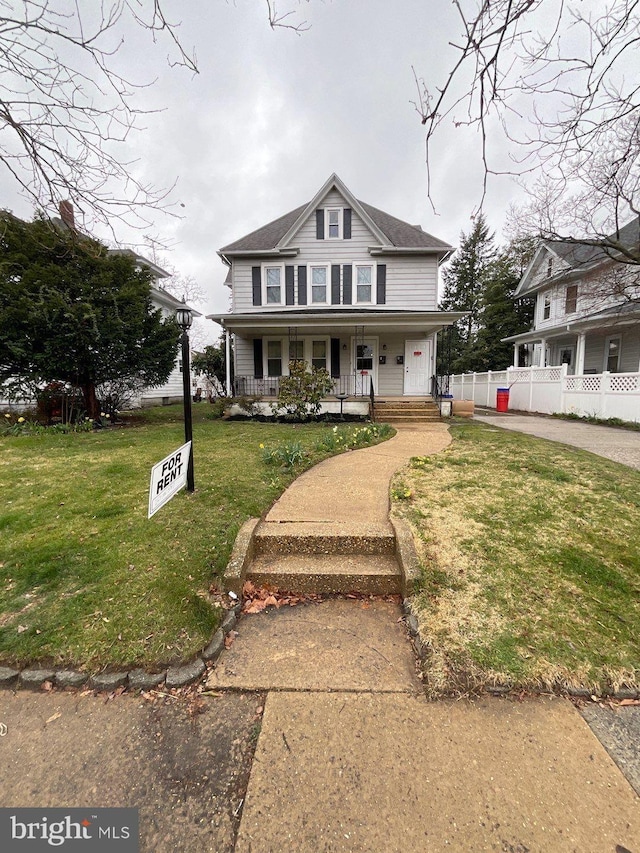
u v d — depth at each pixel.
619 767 1.53
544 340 16.66
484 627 2.27
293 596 2.75
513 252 19.00
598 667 1.99
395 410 11.27
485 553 2.98
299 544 3.12
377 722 1.74
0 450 6.48
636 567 2.81
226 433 8.30
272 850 1.27
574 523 3.45
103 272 8.78
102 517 3.60
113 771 1.54
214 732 1.70
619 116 3.07
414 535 3.23
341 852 1.26
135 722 1.76
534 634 2.21
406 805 1.39
